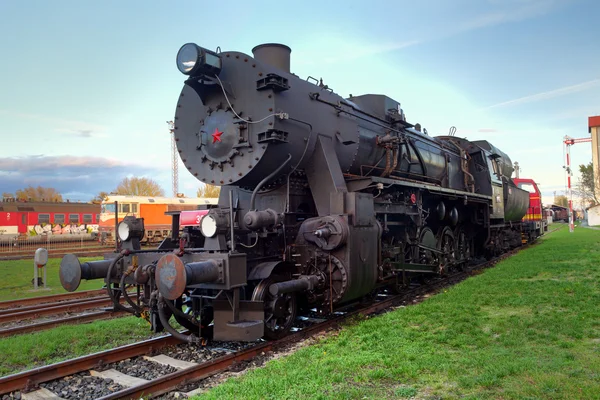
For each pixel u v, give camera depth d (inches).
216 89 296.7
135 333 310.7
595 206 2143.2
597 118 1983.3
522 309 327.0
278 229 293.0
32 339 290.5
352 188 344.5
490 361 212.8
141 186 2511.1
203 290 259.8
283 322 275.4
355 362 215.6
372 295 377.1
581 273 476.4
